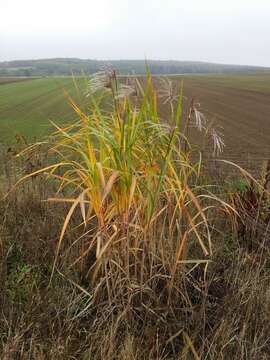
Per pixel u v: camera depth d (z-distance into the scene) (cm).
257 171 638
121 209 284
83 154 289
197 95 4306
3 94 5075
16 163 544
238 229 409
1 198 424
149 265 303
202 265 338
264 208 421
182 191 286
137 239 287
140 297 289
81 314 282
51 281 317
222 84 6256
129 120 288
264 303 292
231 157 1371
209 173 476
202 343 262
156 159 304
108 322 268
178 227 293
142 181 293
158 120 302
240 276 327
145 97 287
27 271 320
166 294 303
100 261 284
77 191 396
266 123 2416
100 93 334
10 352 236
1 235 364
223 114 2858
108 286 275
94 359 242
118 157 274
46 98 4253
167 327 273
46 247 350
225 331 264
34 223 388
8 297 297
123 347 246
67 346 250
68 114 2780
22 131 1945
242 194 455
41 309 279
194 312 280
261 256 345
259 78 8425
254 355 250
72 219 368
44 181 450
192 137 1644
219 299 310
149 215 284
